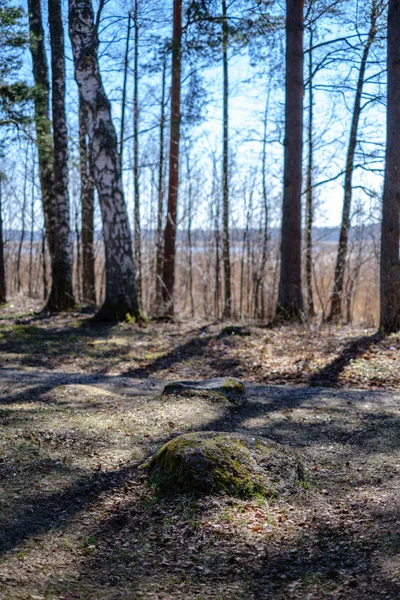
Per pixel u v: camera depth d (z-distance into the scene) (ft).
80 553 12.60
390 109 41.88
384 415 24.14
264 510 14.51
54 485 15.62
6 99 51.65
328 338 41.70
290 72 48.78
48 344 42.09
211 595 11.04
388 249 41.83
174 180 61.67
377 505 14.80
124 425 21.34
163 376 34.12
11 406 23.85
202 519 14.02
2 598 10.29
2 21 48.21
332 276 87.71
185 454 15.61
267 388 30.12
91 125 48.49
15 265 137.59
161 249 75.20
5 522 13.30
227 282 71.67
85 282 67.87
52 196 62.54
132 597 10.96
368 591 10.78
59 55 55.52
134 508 14.76
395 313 41.73
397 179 41.52
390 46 41.83
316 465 18.40
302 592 11.02
